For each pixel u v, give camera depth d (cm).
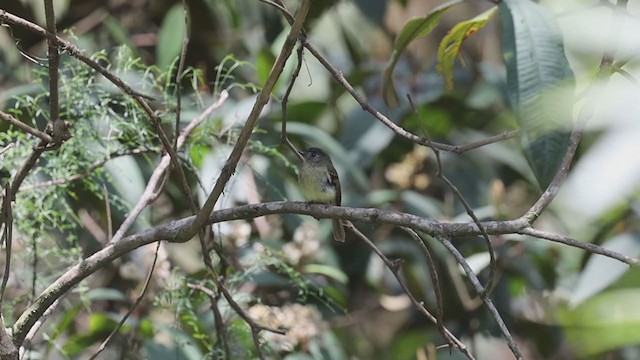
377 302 1330
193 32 1391
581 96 424
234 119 985
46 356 945
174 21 1172
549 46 755
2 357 628
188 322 946
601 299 382
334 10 1462
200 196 1103
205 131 880
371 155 1227
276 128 1140
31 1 1281
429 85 1370
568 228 1198
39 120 1011
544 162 679
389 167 1332
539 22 771
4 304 915
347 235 1246
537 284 1223
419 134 1291
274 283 1006
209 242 882
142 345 1000
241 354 931
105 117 855
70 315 950
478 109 1326
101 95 870
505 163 1345
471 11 1617
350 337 1268
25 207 816
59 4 1341
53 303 716
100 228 1163
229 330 927
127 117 945
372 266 1238
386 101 961
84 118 849
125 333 1014
